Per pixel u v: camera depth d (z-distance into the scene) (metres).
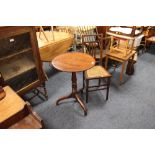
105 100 2.46
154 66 3.39
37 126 1.49
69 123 2.08
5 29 1.63
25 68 2.13
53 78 3.07
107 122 2.08
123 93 2.60
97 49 3.09
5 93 1.61
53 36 2.83
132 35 2.42
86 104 2.38
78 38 3.67
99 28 3.28
